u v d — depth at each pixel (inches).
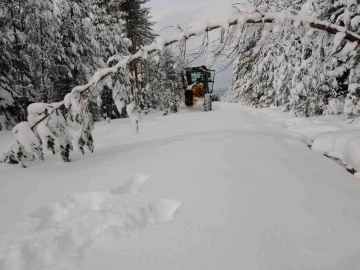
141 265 70.2
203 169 126.5
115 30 701.9
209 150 153.5
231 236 80.6
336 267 69.2
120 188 118.2
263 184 113.2
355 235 83.0
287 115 432.5
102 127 383.2
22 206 104.3
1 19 507.8
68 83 668.7
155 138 242.5
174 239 80.2
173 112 573.9
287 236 81.1
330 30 140.4
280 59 542.0
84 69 646.5
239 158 141.2
